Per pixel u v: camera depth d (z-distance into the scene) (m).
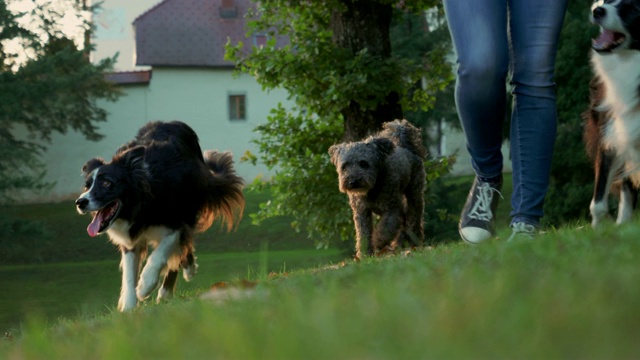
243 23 37.44
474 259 3.09
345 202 13.31
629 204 5.43
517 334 1.58
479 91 4.20
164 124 7.92
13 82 27.75
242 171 35.91
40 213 32.12
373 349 1.60
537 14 4.19
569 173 19.86
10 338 4.21
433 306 1.96
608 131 5.16
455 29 4.21
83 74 28.78
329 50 12.88
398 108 13.62
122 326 2.88
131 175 6.98
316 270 4.69
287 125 14.18
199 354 1.84
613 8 4.92
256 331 1.93
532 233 4.24
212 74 36.00
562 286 2.04
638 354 1.42
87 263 24.66
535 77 4.24
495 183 4.59
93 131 31.19
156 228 7.12
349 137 13.46
